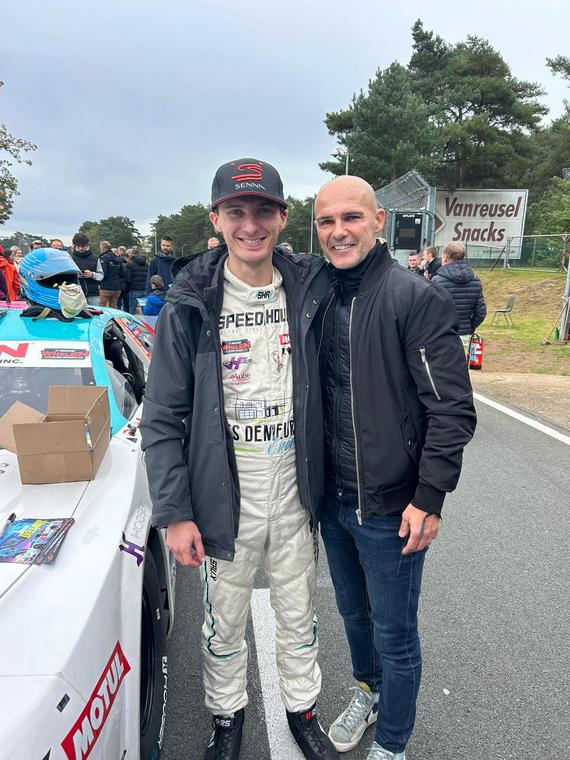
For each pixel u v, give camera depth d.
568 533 3.77
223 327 1.74
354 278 1.74
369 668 2.11
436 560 3.41
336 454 1.84
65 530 1.63
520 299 18.44
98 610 1.42
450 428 1.59
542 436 5.93
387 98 34.25
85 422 1.88
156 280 10.21
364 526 1.79
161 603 2.05
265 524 1.85
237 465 1.79
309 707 2.02
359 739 2.10
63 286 2.85
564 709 2.26
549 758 2.03
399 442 1.71
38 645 1.27
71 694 1.22
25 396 2.44
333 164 38.88
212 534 1.77
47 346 2.67
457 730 2.15
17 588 1.38
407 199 17.53
